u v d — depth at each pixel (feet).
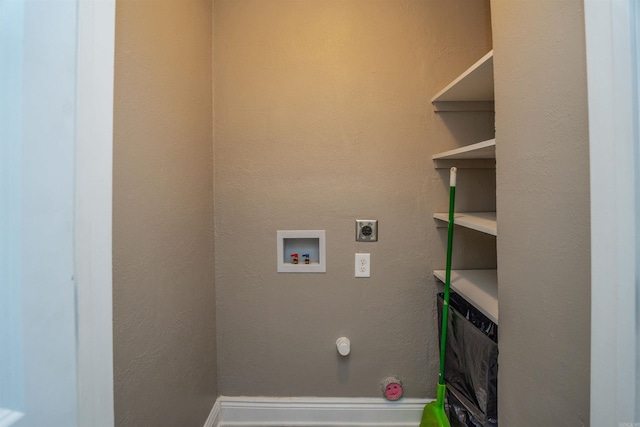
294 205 4.49
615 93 1.44
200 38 3.96
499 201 2.60
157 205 2.88
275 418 4.50
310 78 4.42
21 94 1.24
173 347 3.20
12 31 1.23
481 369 3.23
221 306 4.51
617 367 1.46
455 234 4.54
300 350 4.53
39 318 1.28
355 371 4.52
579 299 1.78
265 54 4.42
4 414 1.17
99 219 1.64
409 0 4.38
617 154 1.44
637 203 1.39
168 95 3.10
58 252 1.36
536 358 2.16
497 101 2.60
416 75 4.41
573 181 1.81
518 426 2.37
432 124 4.44
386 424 4.47
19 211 1.23
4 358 1.18
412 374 4.50
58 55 1.37
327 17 4.39
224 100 4.43
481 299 3.31
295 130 4.45
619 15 1.42
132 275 2.47
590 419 1.58
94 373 1.59
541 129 2.07
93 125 1.59
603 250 1.51
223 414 4.51
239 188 4.48
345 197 4.47
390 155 4.46
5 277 1.20
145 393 2.66
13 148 1.22
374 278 4.50
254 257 4.50
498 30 2.56
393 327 4.51
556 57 1.92
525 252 2.27
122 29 2.34
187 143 3.57
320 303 4.51
